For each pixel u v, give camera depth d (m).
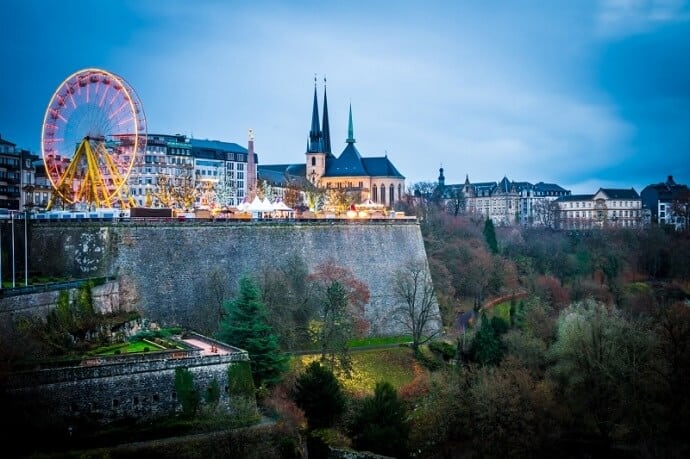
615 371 137.75
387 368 168.88
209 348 130.75
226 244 178.38
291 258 187.25
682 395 136.00
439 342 188.25
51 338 127.38
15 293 129.38
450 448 127.44
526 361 151.88
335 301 170.38
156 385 115.12
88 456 105.75
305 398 128.00
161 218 178.62
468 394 132.88
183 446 110.75
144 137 196.12
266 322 153.38
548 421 132.88
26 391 105.81
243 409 118.38
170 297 166.25
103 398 111.00
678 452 126.69
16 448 104.12
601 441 132.50
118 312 153.88
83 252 166.75
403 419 127.31
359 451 117.88
